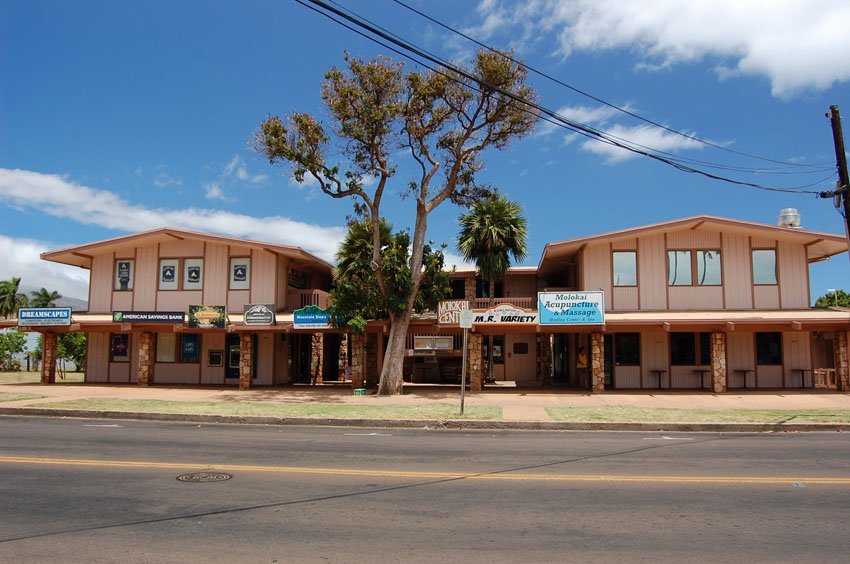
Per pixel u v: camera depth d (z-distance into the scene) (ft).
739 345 76.74
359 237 87.71
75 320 82.28
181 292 86.74
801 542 18.74
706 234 76.43
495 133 73.82
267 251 84.89
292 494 24.47
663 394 69.46
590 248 77.36
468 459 32.14
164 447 35.83
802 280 75.00
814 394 68.13
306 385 86.99
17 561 16.99
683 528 20.13
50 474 28.04
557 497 24.09
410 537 19.19
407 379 98.58
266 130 68.64
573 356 88.58
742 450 35.17
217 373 86.07
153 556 17.43
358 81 68.80
